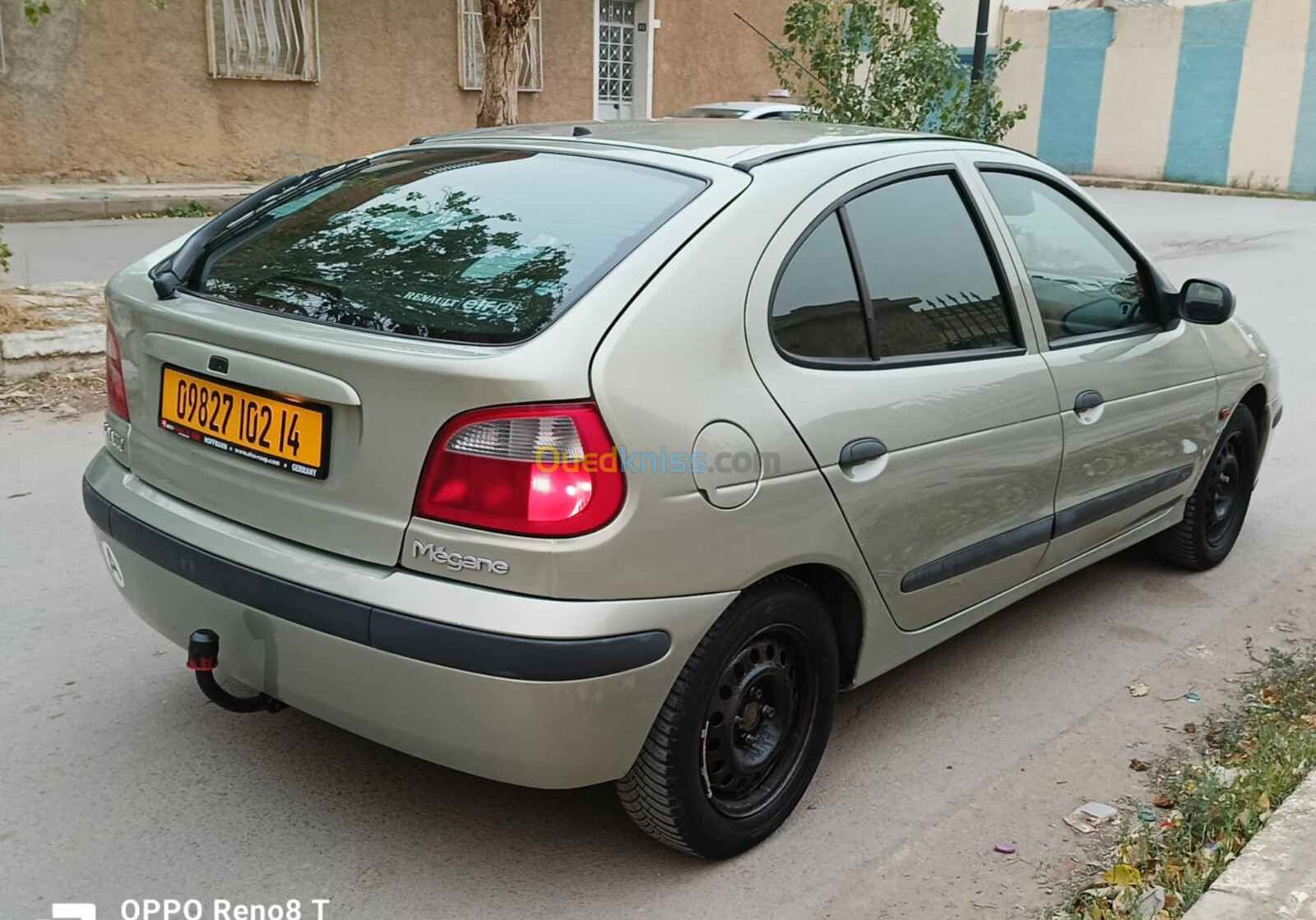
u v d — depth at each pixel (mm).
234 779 3098
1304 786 2967
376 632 2381
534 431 2291
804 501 2674
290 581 2510
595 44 19656
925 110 9344
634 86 20828
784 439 2621
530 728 2346
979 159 3516
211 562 2650
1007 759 3367
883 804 3117
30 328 6887
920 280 3137
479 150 3293
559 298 2477
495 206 2904
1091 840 2982
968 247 3332
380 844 2865
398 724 2467
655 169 2912
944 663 3977
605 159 3002
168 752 3207
